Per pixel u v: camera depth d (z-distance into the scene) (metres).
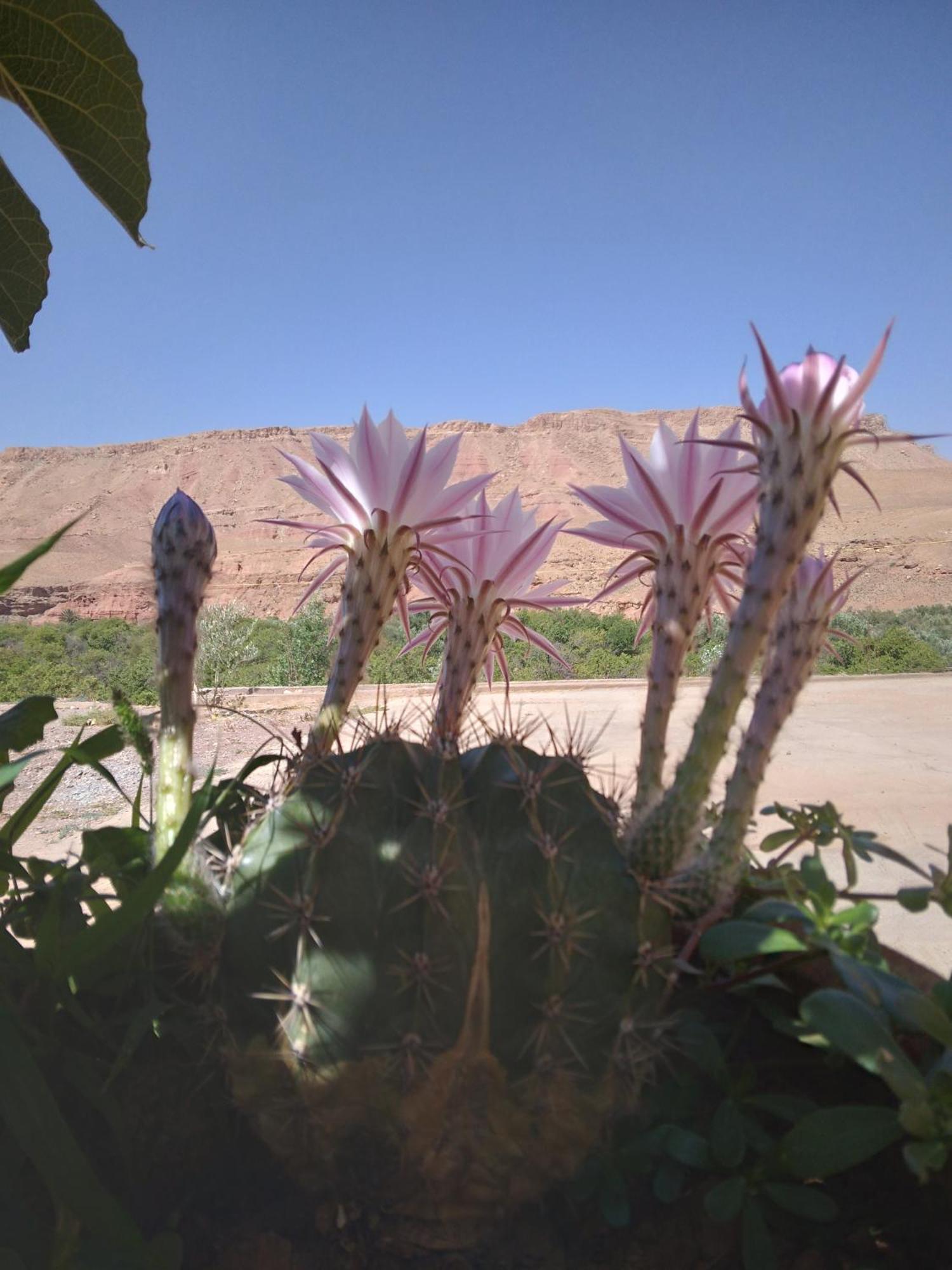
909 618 39.59
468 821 0.85
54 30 1.01
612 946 0.81
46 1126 0.69
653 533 0.97
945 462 121.56
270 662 18.45
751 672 0.80
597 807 0.88
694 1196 0.89
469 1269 0.81
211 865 0.87
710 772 0.82
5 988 0.80
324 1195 0.86
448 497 0.97
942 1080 0.74
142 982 0.86
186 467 126.44
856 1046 0.73
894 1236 0.84
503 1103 0.76
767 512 0.77
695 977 1.10
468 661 1.04
